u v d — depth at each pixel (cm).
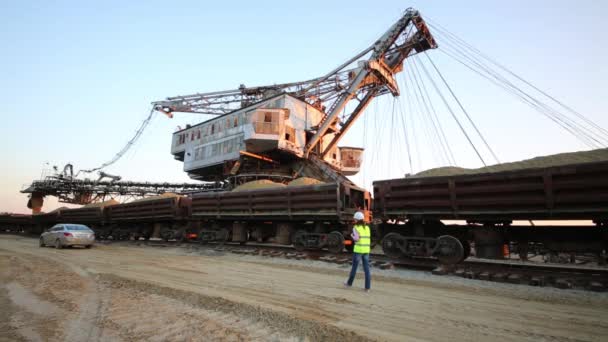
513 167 1164
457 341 420
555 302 638
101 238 2928
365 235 758
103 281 797
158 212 2272
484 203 935
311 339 413
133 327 453
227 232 1848
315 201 1391
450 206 997
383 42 4056
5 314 512
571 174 802
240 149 4434
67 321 477
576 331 467
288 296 662
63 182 6619
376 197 1163
